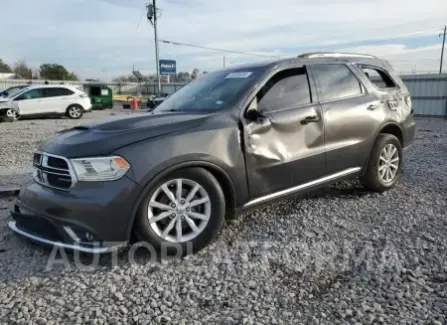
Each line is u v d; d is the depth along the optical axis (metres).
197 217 3.27
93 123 3.51
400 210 4.22
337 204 4.41
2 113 17.05
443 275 2.97
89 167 2.92
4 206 4.58
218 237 3.60
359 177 4.61
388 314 2.50
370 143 4.50
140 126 3.20
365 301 2.65
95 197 2.88
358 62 4.71
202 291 2.79
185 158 3.10
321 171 4.05
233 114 3.48
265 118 3.58
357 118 4.32
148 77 46.06
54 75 67.44
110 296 2.72
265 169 3.59
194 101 3.92
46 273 3.03
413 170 5.98
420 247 3.40
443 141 9.42
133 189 2.92
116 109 27.62
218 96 3.76
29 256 3.30
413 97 22.92
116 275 2.98
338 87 4.32
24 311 2.55
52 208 3.00
